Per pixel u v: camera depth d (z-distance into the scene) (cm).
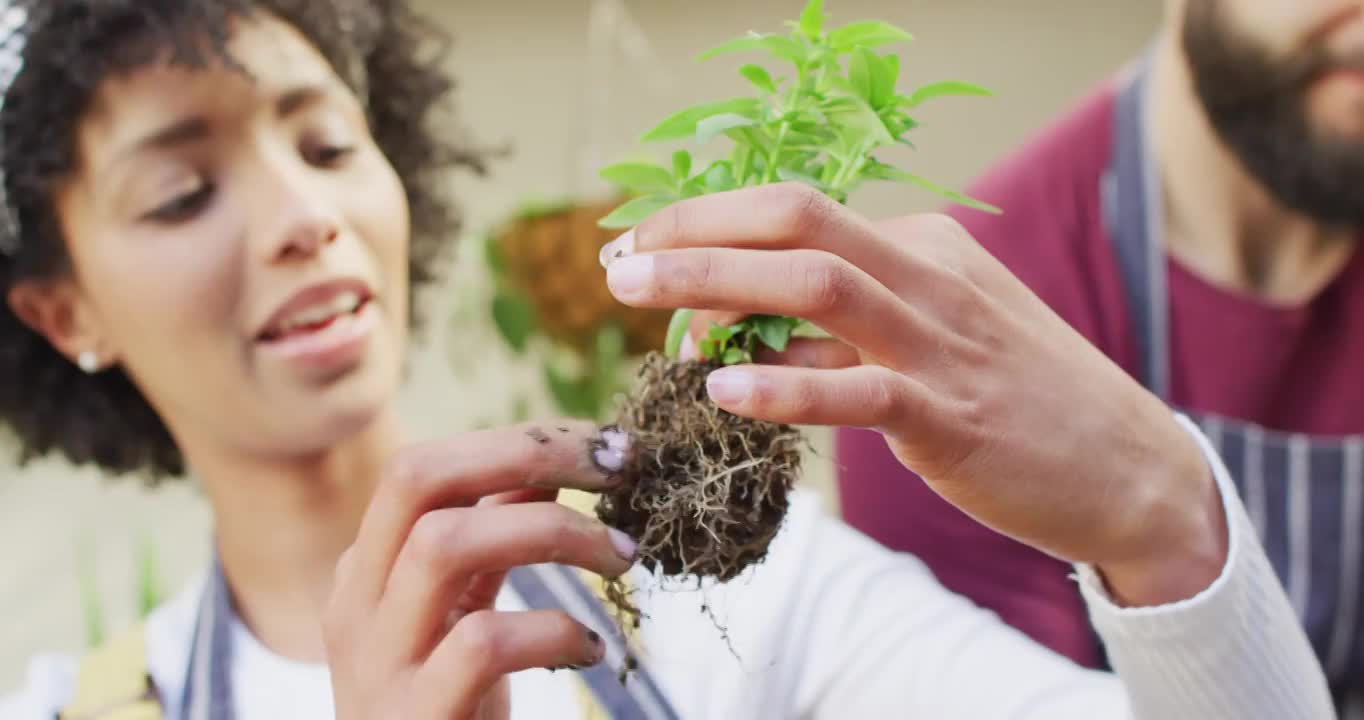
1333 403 84
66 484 171
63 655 74
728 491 55
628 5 166
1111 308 87
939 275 50
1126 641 55
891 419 49
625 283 49
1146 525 53
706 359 57
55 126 62
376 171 67
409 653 53
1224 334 85
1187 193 85
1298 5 76
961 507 53
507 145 86
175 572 155
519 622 52
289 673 68
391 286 66
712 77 164
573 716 63
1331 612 85
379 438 68
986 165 161
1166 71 86
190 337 63
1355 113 78
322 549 68
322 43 66
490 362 138
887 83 54
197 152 62
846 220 50
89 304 67
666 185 57
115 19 61
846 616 67
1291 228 84
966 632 66
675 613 66
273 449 65
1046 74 158
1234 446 86
